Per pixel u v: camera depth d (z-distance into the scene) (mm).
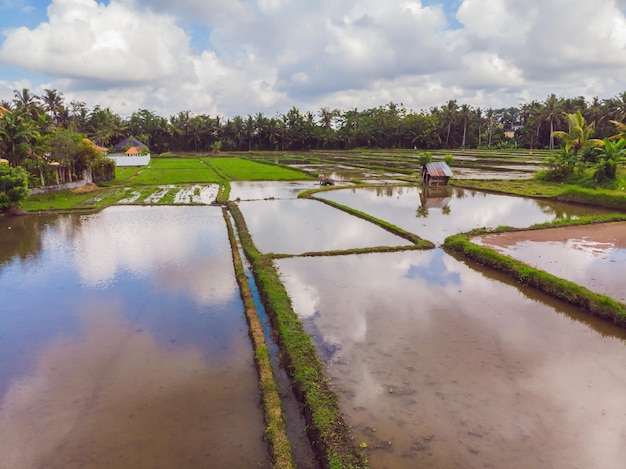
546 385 6867
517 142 89375
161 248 15516
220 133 101125
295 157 73812
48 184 29734
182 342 8523
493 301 10336
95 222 20391
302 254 14250
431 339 8438
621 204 22172
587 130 35750
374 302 10312
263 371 7254
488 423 5984
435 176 32594
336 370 7375
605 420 6020
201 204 25422
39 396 6758
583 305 9820
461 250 14320
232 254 14672
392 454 5430
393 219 20188
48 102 59250
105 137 74375
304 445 5777
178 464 5332
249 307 9922
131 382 7133
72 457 5457
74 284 11812
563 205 23984
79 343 8492
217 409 6430
